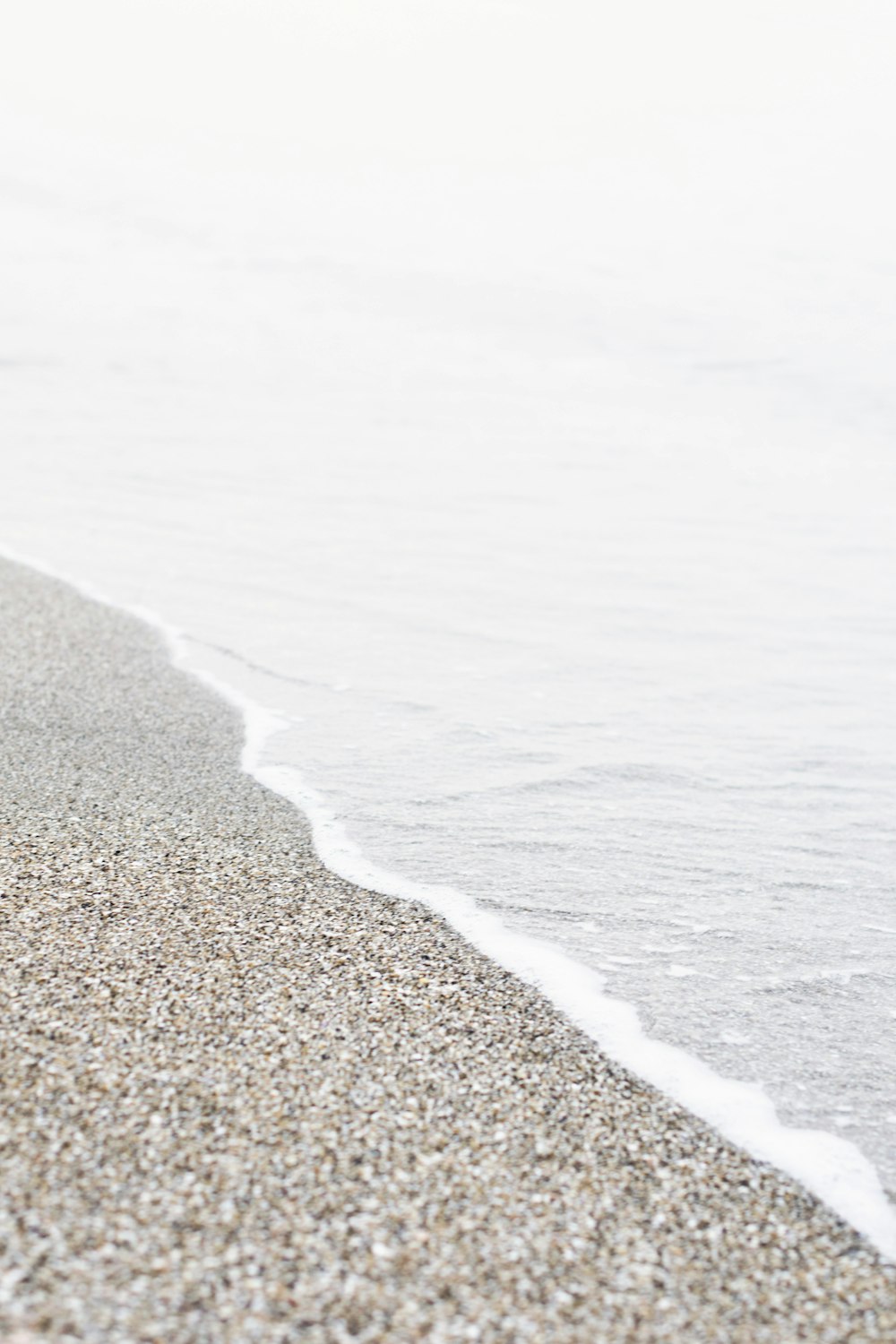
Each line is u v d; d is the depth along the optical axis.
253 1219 2.07
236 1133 2.29
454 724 5.07
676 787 4.56
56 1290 1.86
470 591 7.18
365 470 10.39
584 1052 2.77
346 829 3.94
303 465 10.47
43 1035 2.56
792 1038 2.95
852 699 5.65
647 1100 2.61
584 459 11.20
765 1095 2.70
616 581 7.55
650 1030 2.91
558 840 4.02
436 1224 2.12
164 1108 2.35
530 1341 1.89
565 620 6.71
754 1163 2.44
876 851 4.10
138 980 2.82
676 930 3.47
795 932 3.52
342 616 6.56
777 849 4.08
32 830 3.65
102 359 14.60
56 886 3.28
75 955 2.91
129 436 11.23
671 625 6.72
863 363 15.42
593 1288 2.02
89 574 7.00
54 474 9.70
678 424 12.85
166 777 4.23
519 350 16.23
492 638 6.34
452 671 5.78
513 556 8.03
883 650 6.39
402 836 3.93
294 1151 2.26
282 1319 1.87
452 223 24.36
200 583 7.00
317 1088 2.48
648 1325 1.95
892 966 3.36
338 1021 2.75
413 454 11.08
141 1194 2.10
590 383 14.63
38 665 5.34
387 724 5.02
